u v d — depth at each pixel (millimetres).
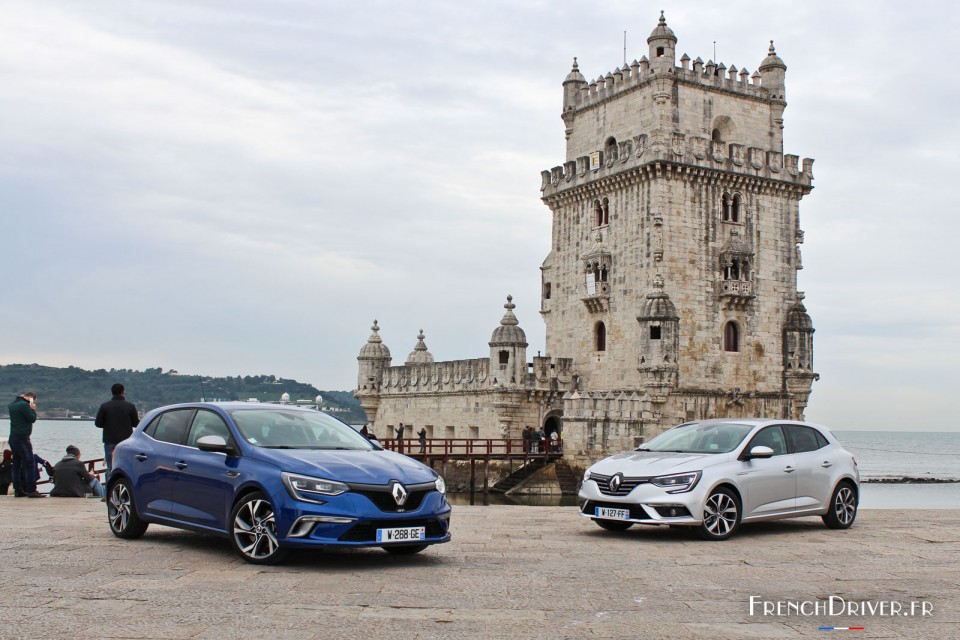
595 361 67250
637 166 63188
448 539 16703
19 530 19844
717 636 11805
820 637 11844
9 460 29750
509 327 67938
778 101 68750
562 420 63844
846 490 23000
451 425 74938
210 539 18891
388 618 12328
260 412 18109
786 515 21812
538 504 61000
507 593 14016
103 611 12461
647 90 64875
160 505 18016
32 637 11148
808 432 23156
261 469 16188
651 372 60281
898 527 23250
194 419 18359
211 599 13234
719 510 20531
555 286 71938
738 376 64375
